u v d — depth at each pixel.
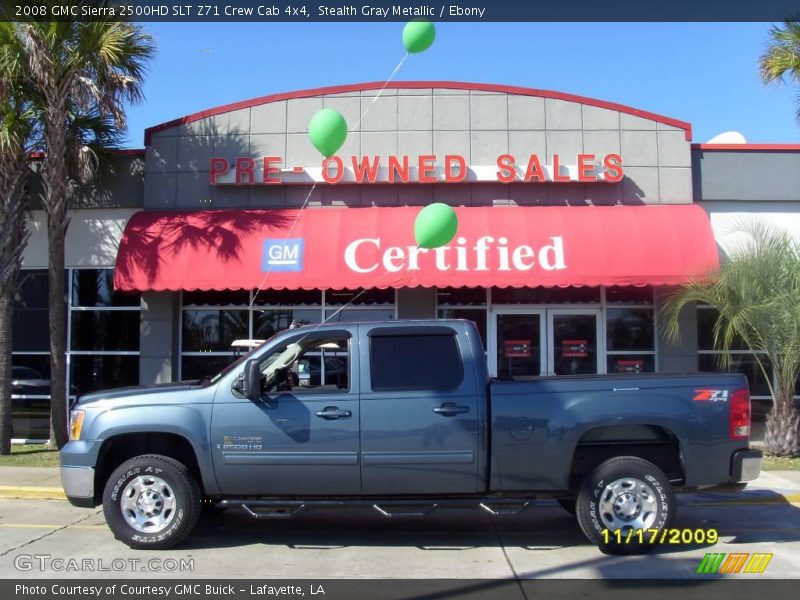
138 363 14.30
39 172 14.45
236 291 14.34
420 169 13.86
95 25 12.05
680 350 13.86
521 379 7.23
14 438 14.40
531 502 7.19
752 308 11.47
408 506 7.17
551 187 14.07
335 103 14.29
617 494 7.14
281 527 8.38
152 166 14.33
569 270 12.67
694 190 14.21
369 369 7.20
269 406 7.15
